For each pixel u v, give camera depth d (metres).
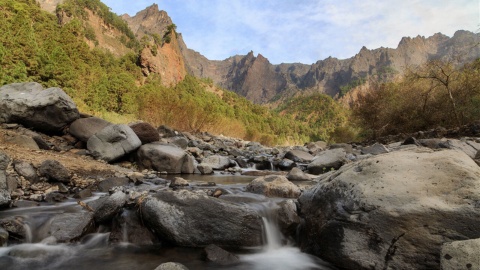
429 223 3.09
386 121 20.09
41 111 8.72
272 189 5.58
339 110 193.00
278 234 4.41
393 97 20.00
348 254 3.47
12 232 3.99
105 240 4.27
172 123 21.86
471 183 3.17
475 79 16.48
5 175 5.11
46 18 67.94
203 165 9.59
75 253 3.89
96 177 7.00
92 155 8.62
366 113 21.22
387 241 3.25
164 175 8.59
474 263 2.44
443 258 2.66
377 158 4.04
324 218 3.88
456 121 16.39
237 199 5.05
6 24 33.16
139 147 9.14
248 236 4.19
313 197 4.35
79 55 51.91
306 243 4.12
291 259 4.00
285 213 4.49
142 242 4.22
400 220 3.22
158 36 142.62
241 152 14.73
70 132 9.28
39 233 4.16
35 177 5.93
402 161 3.82
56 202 5.30
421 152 3.97
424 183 3.39
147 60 113.81
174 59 147.25
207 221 4.14
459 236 2.94
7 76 23.06
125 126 9.01
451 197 3.14
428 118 17.64
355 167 4.12
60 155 7.79
